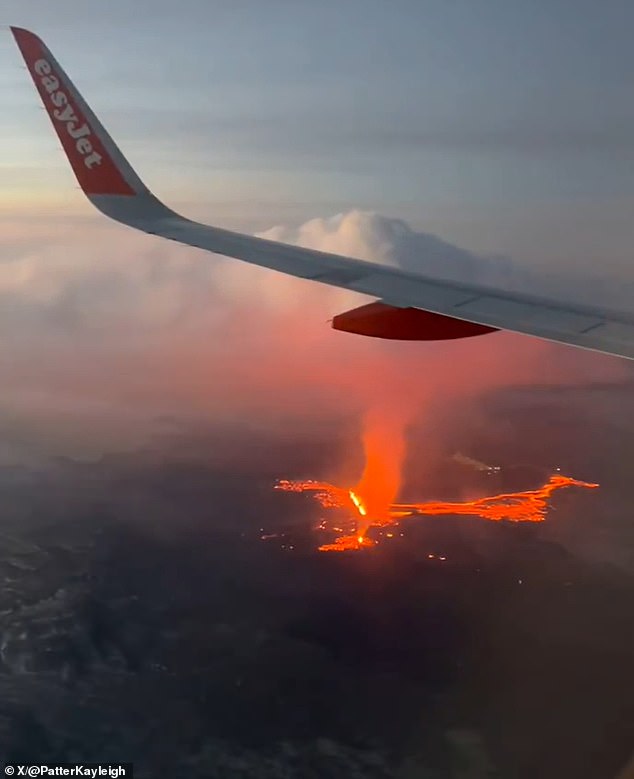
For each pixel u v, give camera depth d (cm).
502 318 511
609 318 506
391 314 612
